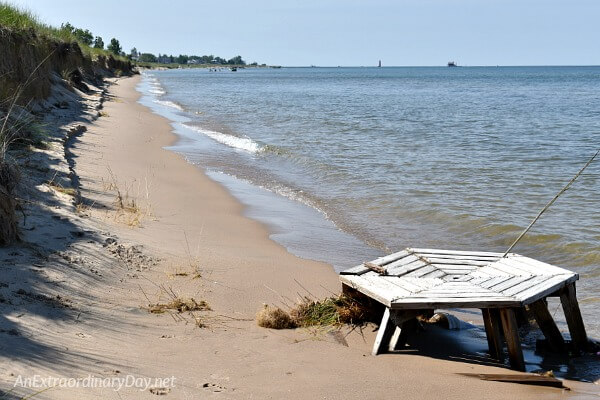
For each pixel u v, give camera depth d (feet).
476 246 32.65
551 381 17.81
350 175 50.90
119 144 60.13
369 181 48.49
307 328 21.24
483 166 54.44
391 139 73.82
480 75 522.88
